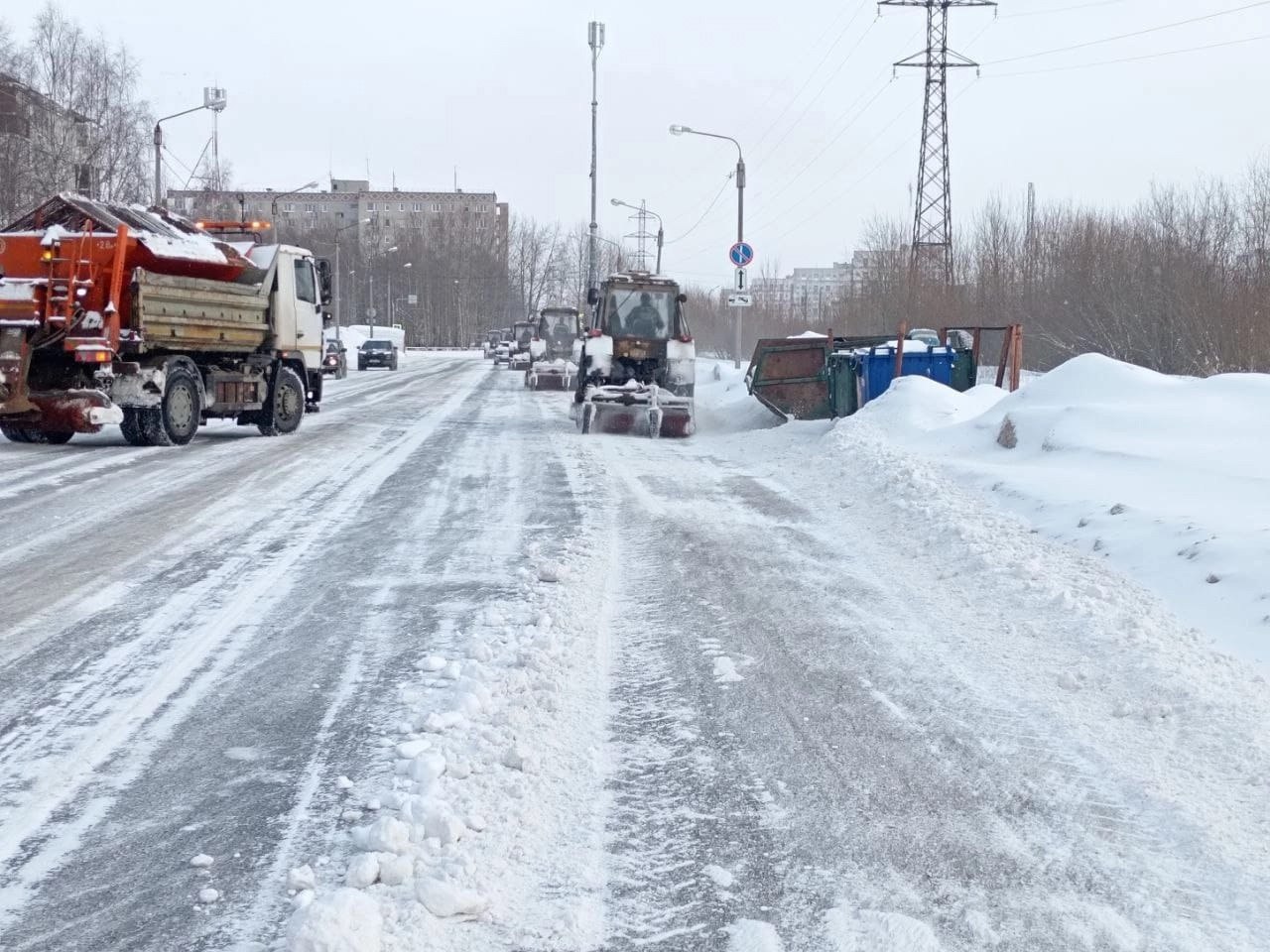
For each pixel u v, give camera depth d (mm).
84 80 51281
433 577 8445
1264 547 7539
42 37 51062
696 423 23688
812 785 4738
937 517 10367
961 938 3557
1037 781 4785
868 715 5586
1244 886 3887
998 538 9328
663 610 7559
